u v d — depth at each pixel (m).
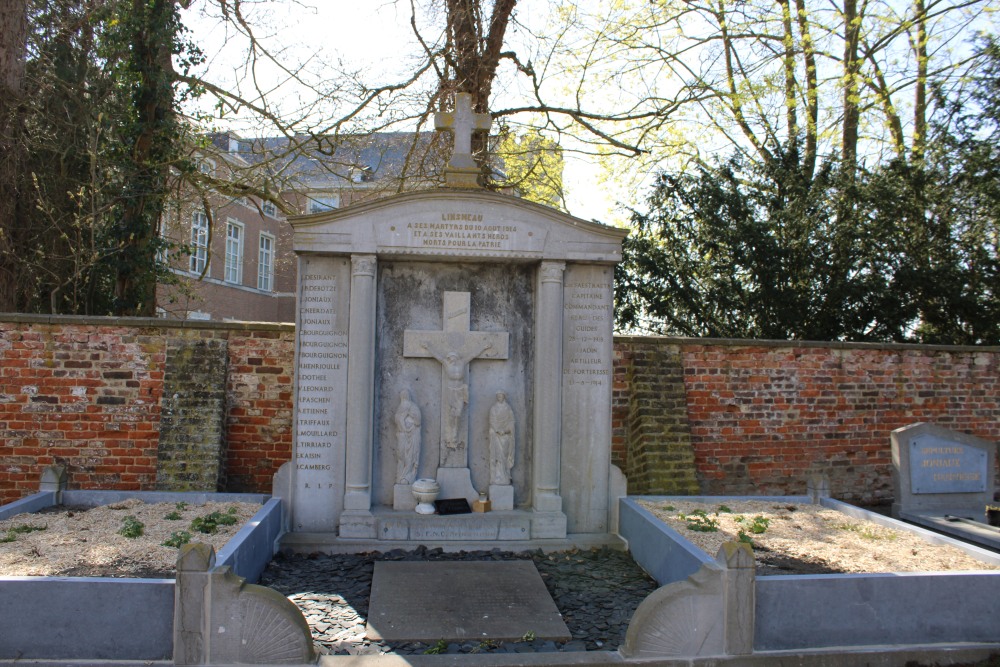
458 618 5.43
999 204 12.50
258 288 30.55
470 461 7.70
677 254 14.05
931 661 4.97
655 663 4.83
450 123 7.68
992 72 13.34
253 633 4.63
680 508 7.66
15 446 8.77
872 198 12.94
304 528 7.25
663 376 10.05
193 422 8.66
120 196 11.68
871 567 5.89
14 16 10.70
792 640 4.98
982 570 5.71
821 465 10.62
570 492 7.58
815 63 16.41
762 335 13.44
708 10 16.03
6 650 4.54
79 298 12.28
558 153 16.45
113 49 11.78
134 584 4.62
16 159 10.91
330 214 7.18
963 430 11.25
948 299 12.71
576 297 7.63
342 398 7.31
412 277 7.73
